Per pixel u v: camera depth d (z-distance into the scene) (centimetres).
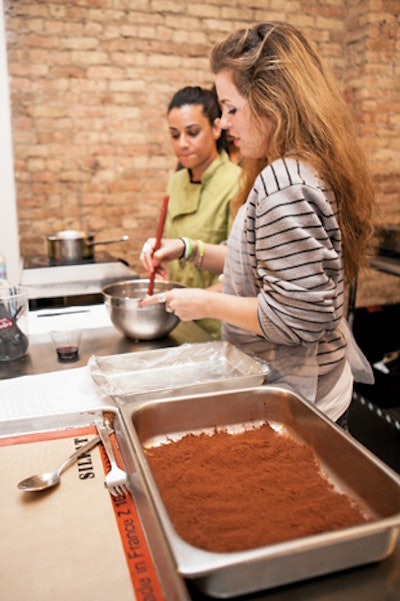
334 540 57
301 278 99
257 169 136
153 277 151
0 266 175
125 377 117
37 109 308
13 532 68
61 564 63
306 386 115
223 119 115
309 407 91
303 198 98
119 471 79
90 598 58
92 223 332
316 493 75
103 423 95
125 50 315
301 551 56
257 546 62
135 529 69
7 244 252
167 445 89
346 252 116
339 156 106
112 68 315
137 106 324
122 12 310
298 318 101
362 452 76
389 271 262
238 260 117
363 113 343
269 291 104
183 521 68
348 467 79
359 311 299
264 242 101
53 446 88
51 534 68
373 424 226
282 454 87
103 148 324
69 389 111
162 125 331
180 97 202
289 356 117
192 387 102
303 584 59
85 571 62
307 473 81
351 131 112
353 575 60
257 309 106
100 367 119
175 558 54
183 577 53
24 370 126
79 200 327
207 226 204
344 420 125
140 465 71
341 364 121
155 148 333
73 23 303
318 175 104
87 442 90
